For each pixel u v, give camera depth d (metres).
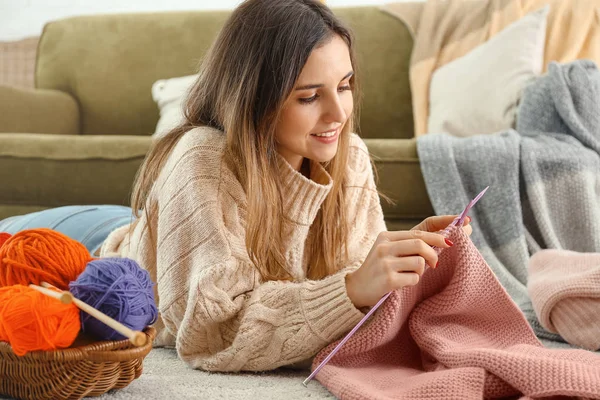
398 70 3.12
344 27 1.27
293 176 1.28
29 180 2.49
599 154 2.26
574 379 0.93
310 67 1.19
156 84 3.22
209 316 1.18
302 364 1.24
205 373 1.21
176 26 3.36
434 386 1.00
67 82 3.42
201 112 1.37
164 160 1.37
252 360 1.19
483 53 2.81
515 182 2.15
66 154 2.47
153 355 1.36
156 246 1.37
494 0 2.99
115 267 1.03
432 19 3.06
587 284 1.46
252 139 1.23
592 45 2.76
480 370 1.00
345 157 1.38
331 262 1.40
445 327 1.21
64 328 0.95
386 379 1.11
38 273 1.04
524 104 2.45
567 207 2.16
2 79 4.04
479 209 2.17
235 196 1.26
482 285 1.19
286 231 1.31
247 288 1.22
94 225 1.81
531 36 2.75
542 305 1.52
